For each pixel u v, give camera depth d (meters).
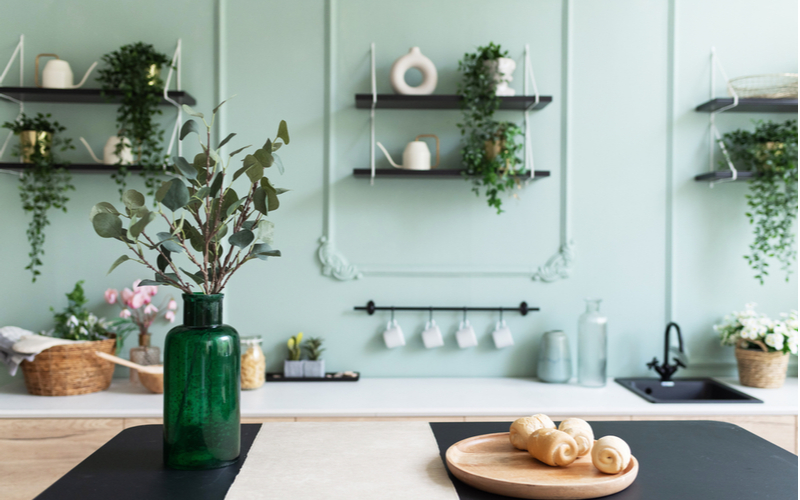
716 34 2.74
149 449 1.26
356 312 2.69
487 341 2.71
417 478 1.10
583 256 2.73
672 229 2.72
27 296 2.60
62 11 2.62
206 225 1.17
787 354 2.50
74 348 2.27
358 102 2.57
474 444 1.28
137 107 2.46
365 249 2.69
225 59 2.66
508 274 2.71
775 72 2.74
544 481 1.05
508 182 2.51
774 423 2.18
